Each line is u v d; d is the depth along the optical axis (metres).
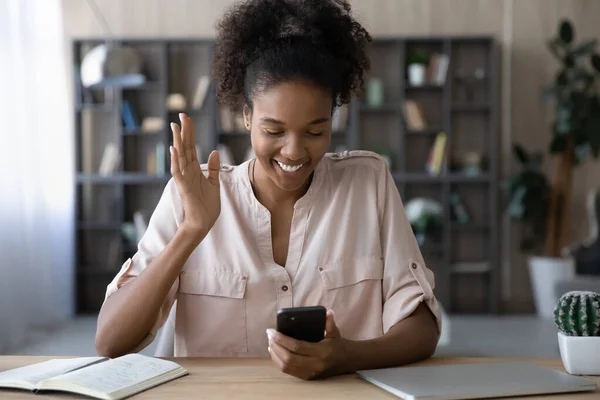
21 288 4.61
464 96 6.01
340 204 1.42
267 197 1.40
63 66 5.51
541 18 5.96
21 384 1.02
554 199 5.58
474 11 5.98
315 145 1.20
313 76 1.16
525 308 6.00
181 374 1.10
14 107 4.57
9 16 4.56
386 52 5.99
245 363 1.18
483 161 5.85
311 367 1.06
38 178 4.94
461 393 0.97
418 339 1.23
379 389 1.02
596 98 5.38
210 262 1.39
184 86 6.05
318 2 1.31
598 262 4.61
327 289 1.37
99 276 6.02
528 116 6.00
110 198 6.09
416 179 5.72
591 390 1.02
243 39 1.30
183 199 1.24
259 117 1.19
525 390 0.99
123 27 6.03
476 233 6.01
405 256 1.39
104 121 6.04
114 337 1.23
